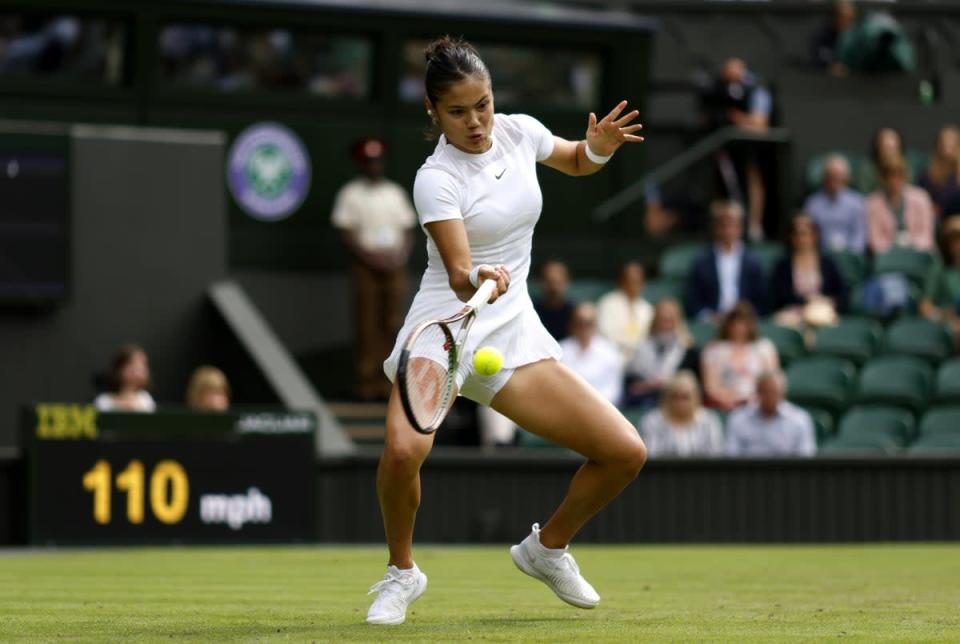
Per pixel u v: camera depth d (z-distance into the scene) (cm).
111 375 3569
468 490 3472
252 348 4109
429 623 1585
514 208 1555
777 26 5722
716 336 4259
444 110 1521
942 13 5844
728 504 3522
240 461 3306
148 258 4262
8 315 4150
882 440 3888
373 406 4381
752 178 5050
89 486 3203
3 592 2081
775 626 1566
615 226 5041
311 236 4756
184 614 1719
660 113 5553
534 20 4950
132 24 4581
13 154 4094
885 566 2678
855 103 5156
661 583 2275
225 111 4694
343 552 3092
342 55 4822
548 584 1680
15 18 4500
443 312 1552
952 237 4719
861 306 4516
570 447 1579
